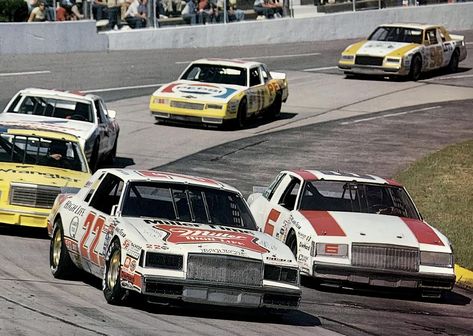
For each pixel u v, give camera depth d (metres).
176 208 37.03
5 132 53.25
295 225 43.62
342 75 119.19
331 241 42.00
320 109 99.69
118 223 35.72
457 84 115.75
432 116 96.81
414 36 118.88
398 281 41.91
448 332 36.34
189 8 133.88
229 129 88.62
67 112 67.06
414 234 43.00
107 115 71.25
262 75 92.94
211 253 33.88
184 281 33.53
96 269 37.41
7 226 52.78
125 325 32.09
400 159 77.81
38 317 32.34
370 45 116.56
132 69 114.19
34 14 121.00
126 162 73.56
